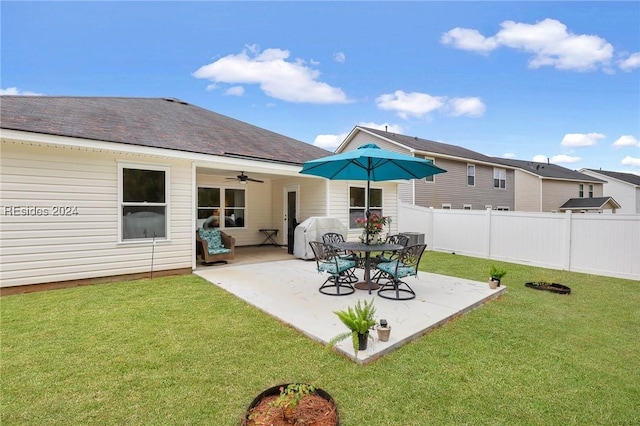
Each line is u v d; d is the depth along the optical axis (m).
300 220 10.62
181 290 5.50
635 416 2.31
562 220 7.95
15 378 2.70
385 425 2.18
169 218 6.73
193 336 3.57
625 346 3.45
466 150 22.19
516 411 2.35
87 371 2.82
